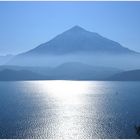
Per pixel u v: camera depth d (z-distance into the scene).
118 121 106.12
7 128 94.50
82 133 87.31
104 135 84.31
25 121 107.12
